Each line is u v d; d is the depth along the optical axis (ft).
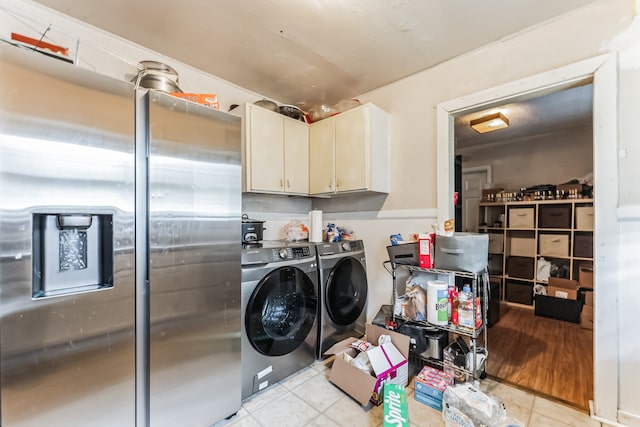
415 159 7.44
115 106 3.74
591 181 11.03
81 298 3.48
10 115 3.01
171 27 5.65
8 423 3.03
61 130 3.32
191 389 4.47
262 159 7.32
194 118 4.54
